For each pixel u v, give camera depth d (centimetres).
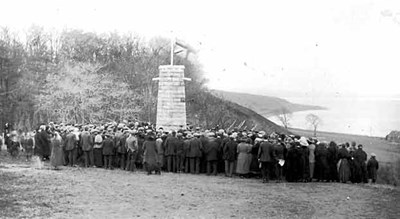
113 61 8438
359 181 2744
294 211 1892
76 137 3209
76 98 6775
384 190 2436
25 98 6856
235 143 2848
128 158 3003
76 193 2158
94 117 6750
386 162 3172
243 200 2095
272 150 2636
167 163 3047
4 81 6762
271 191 2350
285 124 7512
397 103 5972
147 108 7056
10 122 6519
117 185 2403
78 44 8669
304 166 2706
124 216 1725
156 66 7875
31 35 8688
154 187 2369
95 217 1697
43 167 3092
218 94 8694
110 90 6950
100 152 3166
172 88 4422
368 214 1856
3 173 2759
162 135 3162
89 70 7275
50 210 1794
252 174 2873
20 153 3984
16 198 2016
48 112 6775
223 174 2986
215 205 1972
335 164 2758
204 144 2933
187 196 2153
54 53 8369
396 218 1798
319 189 2448
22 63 7325
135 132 3091
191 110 7012
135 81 7525
